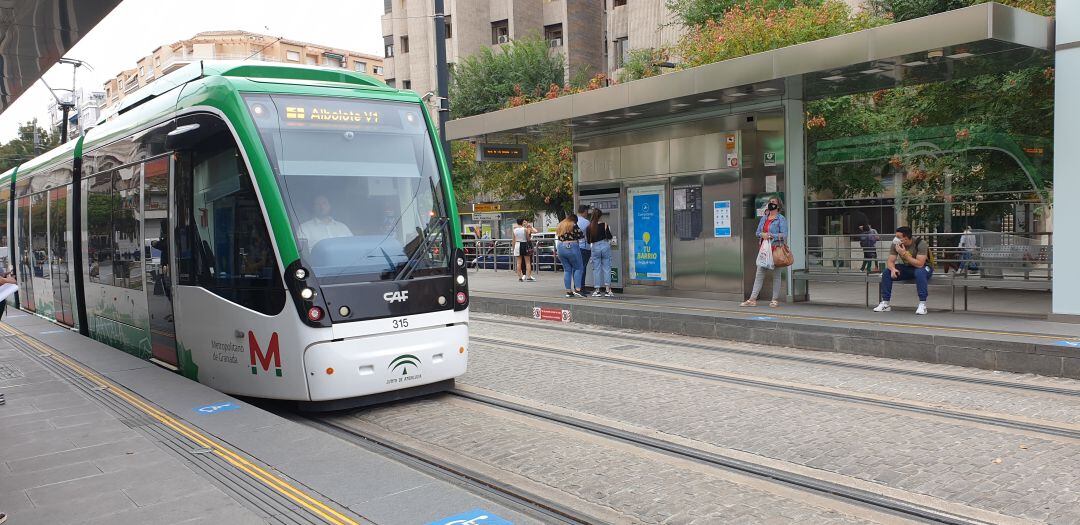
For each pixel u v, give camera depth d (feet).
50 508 14.51
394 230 25.13
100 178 35.86
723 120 45.47
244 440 18.81
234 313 24.89
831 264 42.50
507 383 29.22
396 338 24.40
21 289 52.54
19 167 55.21
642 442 21.22
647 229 50.47
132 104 34.45
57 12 23.36
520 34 150.82
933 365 30.60
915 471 18.39
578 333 42.01
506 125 52.60
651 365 32.14
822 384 27.91
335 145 24.89
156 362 30.22
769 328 36.32
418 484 15.66
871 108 65.31
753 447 20.59
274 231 23.35
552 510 16.30
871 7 75.31
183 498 14.93
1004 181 40.65
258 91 24.66
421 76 156.97
